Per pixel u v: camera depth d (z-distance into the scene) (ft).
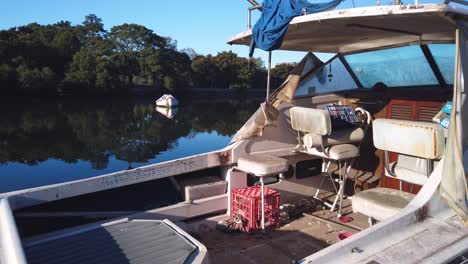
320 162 15.29
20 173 60.64
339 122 12.94
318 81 14.88
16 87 160.04
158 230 7.73
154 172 11.44
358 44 13.38
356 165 15.23
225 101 207.82
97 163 68.39
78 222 10.16
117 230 7.77
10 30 199.72
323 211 13.97
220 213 12.90
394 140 9.38
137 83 219.41
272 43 9.98
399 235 7.11
